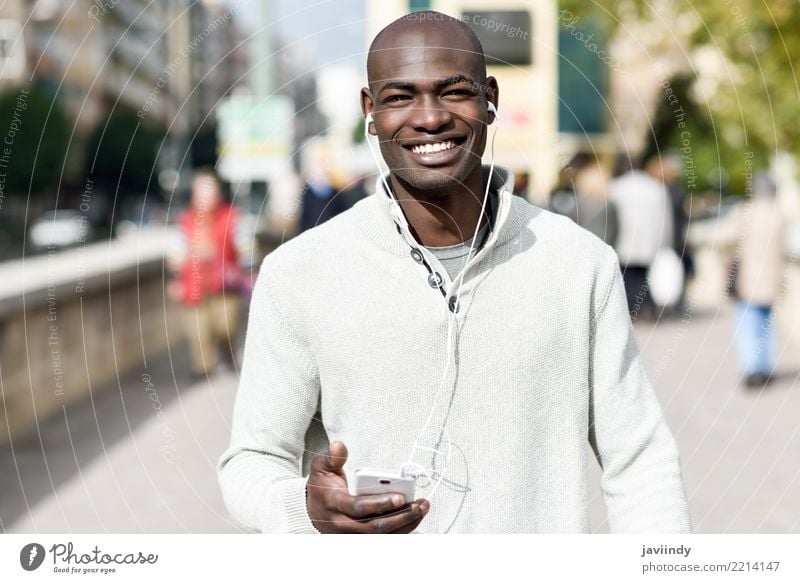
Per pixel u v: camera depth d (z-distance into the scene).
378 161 1.81
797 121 8.83
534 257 1.74
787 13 8.57
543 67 7.27
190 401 6.58
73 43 31.89
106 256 8.29
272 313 1.77
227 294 7.05
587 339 1.75
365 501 1.55
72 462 5.22
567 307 1.73
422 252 1.73
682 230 9.72
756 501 4.35
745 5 8.73
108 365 7.45
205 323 7.09
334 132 4.38
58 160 30.44
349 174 6.24
